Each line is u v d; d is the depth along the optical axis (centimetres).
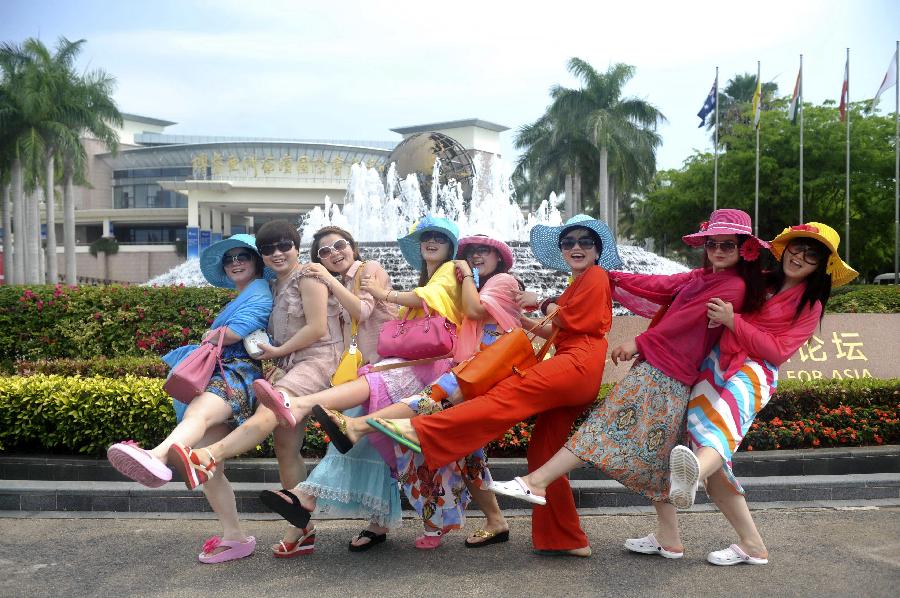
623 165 3089
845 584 349
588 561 388
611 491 477
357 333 429
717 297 382
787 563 378
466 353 411
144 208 5788
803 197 2748
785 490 480
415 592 347
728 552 380
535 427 407
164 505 469
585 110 3091
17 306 787
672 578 362
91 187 3372
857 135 2745
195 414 376
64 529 438
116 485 482
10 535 427
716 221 390
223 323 405
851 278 388
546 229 450
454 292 407
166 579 363
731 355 377
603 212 3045
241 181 5228
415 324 403
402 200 2012
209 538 424
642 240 3653
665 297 420
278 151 5272
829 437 532
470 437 367
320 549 411
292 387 391
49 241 3259
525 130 3441
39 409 514
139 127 6894
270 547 411
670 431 381
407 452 399
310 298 400
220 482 392
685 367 381
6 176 3028
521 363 385
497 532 418
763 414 546
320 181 5262
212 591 348
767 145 2827
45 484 485
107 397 511
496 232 2264
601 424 382
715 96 2714
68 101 2969
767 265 406
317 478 388
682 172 3222
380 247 1385
